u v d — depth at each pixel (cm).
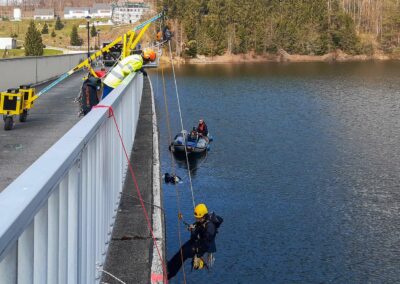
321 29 15612
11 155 964
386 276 1594
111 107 593
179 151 3103
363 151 3447
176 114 4956
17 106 1292
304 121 4691
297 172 2880
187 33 14025
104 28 18775
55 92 2462
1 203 212
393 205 2300
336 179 2733
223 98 6300
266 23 15212
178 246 1590
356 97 6425
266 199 2353
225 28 14800
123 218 684
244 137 3884
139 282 509
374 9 17050
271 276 1562
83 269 398
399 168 2983
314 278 1573
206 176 2703
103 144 534
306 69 11500
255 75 9800
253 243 1806
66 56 3953
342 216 2130
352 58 15400
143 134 1376
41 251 258
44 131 1274
